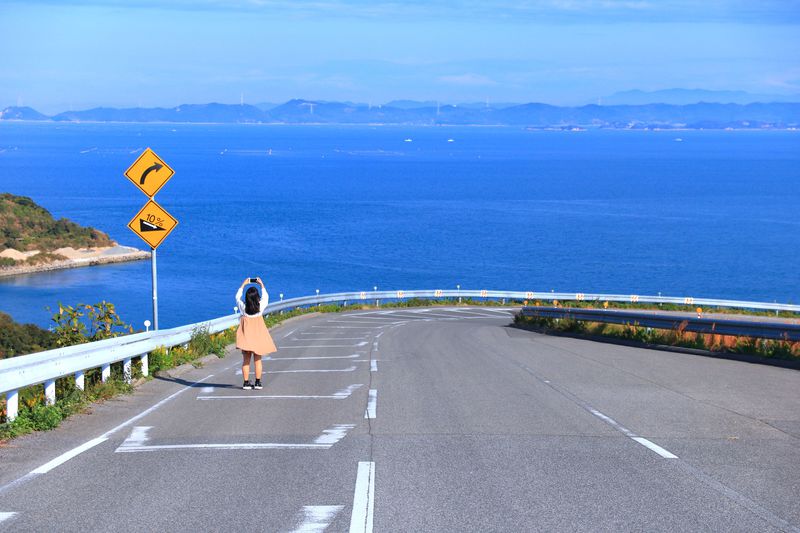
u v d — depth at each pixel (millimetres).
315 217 146875
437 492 6848
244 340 13047
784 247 109438
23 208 105688
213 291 77312
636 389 13000
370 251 106375
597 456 8195
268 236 120625
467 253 104750
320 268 92688
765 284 81625
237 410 11070
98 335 16156
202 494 6820
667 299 53656
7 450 8578
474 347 21609
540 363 17125
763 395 12344
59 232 101312
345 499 6641
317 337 27062
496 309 52125
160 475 7465
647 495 6793
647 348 21219
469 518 6141
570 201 179125
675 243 113938
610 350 20500
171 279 84438
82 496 6789
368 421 10133
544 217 148750
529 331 29375
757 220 143000
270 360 18516
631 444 8773
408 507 6418
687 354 19219
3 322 35625
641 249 107812
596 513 6285
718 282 82875
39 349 26516
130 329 16906
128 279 84500
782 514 6289
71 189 199125
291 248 108812
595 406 11297
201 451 8453
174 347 18047
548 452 8367
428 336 26453
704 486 7086
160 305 69562
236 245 111125
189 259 98688
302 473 7492
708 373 15148
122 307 68062
